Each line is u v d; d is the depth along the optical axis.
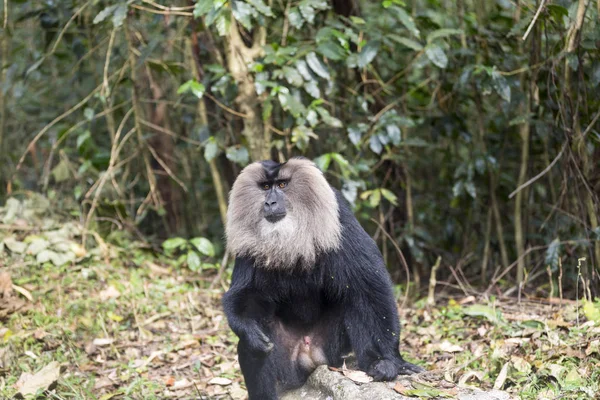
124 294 7.41
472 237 8.87
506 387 5.24
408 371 5.21
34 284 7.48
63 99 10.52
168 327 7.05
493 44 7.75
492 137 8.57
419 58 7.74
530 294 7.59
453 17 8.82
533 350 5.66
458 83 7.69
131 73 8.45
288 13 7.20
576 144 6.98
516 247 8.40
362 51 7.25
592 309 6.08
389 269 8.73
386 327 5.22
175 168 9.51
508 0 7.62
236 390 5.78
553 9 6.55
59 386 5.83
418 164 9.10
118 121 9.55
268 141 7.72
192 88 7.04
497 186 8.23
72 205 9.01
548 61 7.22
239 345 5.20
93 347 6.56
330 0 8.14
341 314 5.40
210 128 8.52
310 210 5.15
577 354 5.41
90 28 8.70
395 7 7.13
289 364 5.45
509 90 7.09
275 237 5.13
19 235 8.37
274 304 5.39
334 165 8.23
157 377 6.16
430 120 8.35
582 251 7.41
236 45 7.54
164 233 9.63
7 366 6.09
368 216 8.05
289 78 7.13
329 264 5.23
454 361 5.73
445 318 6.86
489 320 6.45
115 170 8.95
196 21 7.81
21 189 9.59
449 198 8.96
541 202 8.56
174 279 8.08
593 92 7.26
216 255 8.96
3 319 6.87
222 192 8.41
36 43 10.51
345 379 5.02
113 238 8.54
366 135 7.93
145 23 9.29
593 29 6.78
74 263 7.93
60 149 9.80
